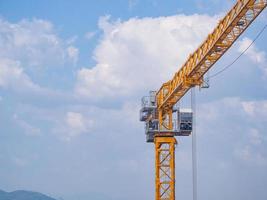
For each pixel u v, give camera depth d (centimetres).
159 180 11006
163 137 11081
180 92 10625
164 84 10931
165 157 11056
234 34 8800
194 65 9781
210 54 9375
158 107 11106
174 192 10938
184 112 10956
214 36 9088
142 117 11300
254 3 8081
